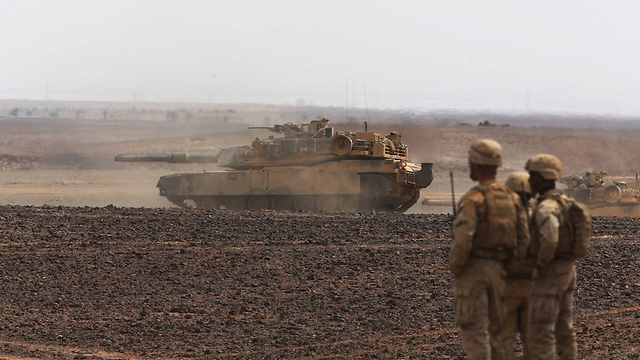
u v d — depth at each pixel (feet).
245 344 132.16
